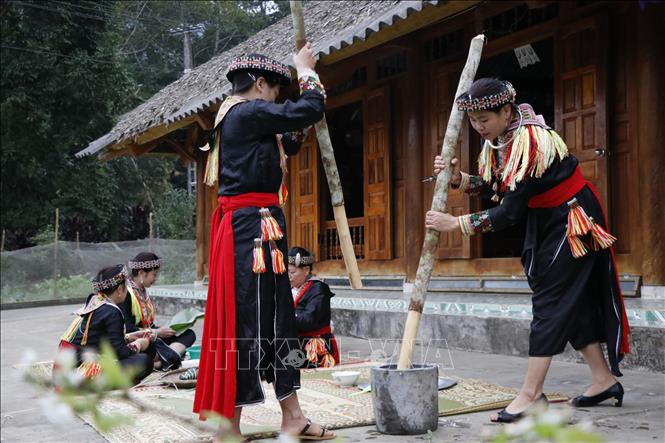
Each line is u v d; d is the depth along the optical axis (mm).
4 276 18031
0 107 21422
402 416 3197
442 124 8016
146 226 26156
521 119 3348
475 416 3607
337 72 8047
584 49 6395
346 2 9078
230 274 2945
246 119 2980
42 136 21984
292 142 3330
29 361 872
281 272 2992
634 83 6055
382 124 8922
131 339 5258
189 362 5543
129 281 5746
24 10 22125
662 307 5020
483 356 5918
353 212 13375
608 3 6262
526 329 5770
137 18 28891
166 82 29828
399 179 8797
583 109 6363
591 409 3611
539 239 3451
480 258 7648
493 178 3523
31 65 21688
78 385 780
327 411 3785
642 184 5844
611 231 6137
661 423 3262
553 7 6910
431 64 8164
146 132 11828
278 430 3359
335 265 9797
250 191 3010
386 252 8820
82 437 3635
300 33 3219
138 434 3418
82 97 22484
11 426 4156
